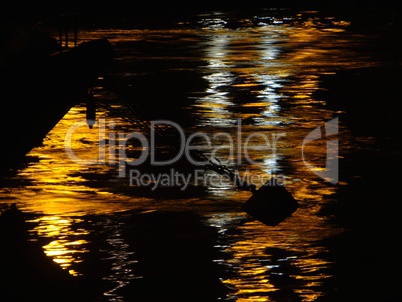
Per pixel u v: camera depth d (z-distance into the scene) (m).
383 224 10.73
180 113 17.91
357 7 45.25
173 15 41.56
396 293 8.51
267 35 33.00
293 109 18.41
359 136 15.77
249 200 11.47
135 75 22.88
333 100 19.44
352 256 9.56
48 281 8.80
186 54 27.39
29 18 38.19
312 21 38.44
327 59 26.22
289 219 10.99
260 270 9.15
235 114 17.86
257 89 20.94
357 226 10.66
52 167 13.66
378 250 9.76
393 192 12.15
